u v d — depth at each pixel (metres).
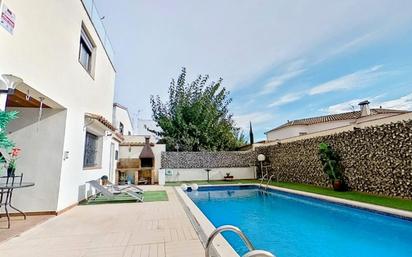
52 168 6.38
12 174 5.33
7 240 4.27
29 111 6.47
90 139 9.77
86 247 3.92
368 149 9.85
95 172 9.95
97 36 10.16
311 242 5.62
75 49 7.46
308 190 11.27
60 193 6.42
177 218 5.88
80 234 4.61
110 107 13.09
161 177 15.80
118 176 15.94
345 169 11.02
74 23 7.39
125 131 23.17
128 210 6.88
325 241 5.66
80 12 7.94
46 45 5.54
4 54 4.05
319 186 12.80
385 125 9.15
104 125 9.84
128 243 4.10
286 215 8.40
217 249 3.60
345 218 7.63
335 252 5.02
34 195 6.20
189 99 25.00
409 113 8.40
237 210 9.45
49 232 4.75
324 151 11.66
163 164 18.78
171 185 15.02
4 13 4.04
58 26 6.21
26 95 5.39
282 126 28.20
